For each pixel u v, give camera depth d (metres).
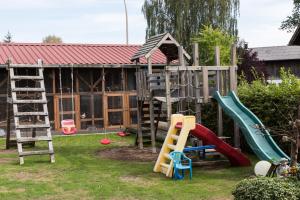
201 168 11.62
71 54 22.84
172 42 14.69
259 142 10.66
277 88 12.89
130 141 17.86
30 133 20.36
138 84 15.85
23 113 13.18
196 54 13.62
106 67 21.58
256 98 13.39
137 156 13.98
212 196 8.56
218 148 11.45
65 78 21.55
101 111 22.14
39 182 10.12
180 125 11.30
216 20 36.09
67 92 21.55
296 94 12.30
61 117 21.39
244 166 11.77
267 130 10.48
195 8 36.44
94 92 22.03
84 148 15.99
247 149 14.41
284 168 8.34
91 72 22.02
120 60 22.34
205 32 30.66
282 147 12.45
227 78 13.21
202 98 12.92
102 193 8.95
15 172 11.41
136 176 10.67
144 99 15.26
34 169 11.80
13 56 21.53
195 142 12.69
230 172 11.03
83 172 11.29
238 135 13.03
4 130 20.11
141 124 16.06
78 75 21.77
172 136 11.21
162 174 10.87
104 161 13.03
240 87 14.92
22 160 12.60
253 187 6.67
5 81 20.42
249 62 31.41
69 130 19.94
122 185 9.65
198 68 13.06
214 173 10.95
